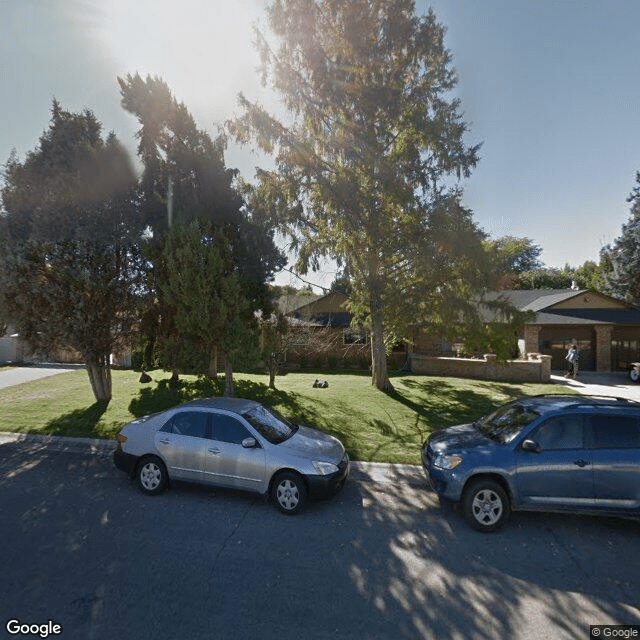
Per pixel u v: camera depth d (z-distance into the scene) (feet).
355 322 56.34
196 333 36.22
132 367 76.07
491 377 63.46
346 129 42.75
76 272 33.88
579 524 18.48
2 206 34.58
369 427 33.58
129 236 36.73
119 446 21.97
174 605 12.28
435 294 45.88
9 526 17.29
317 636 11.12
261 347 44.42
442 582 13.82
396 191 39.47
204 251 35.40
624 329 74.28
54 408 39.24
